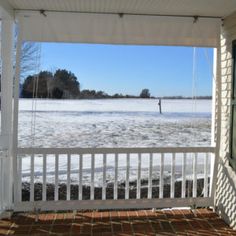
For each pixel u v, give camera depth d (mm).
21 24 4180
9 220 4176
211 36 4438
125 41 4344
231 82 4117
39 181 6504
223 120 4410
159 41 4383
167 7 4008
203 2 3795
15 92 4188
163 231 3893
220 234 3814
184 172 4582
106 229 3939
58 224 4082
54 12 4207
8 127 4230
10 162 4285
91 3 3902
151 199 4492
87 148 4336
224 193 4285
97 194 5926
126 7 4031
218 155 4504
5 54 4203
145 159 6809
